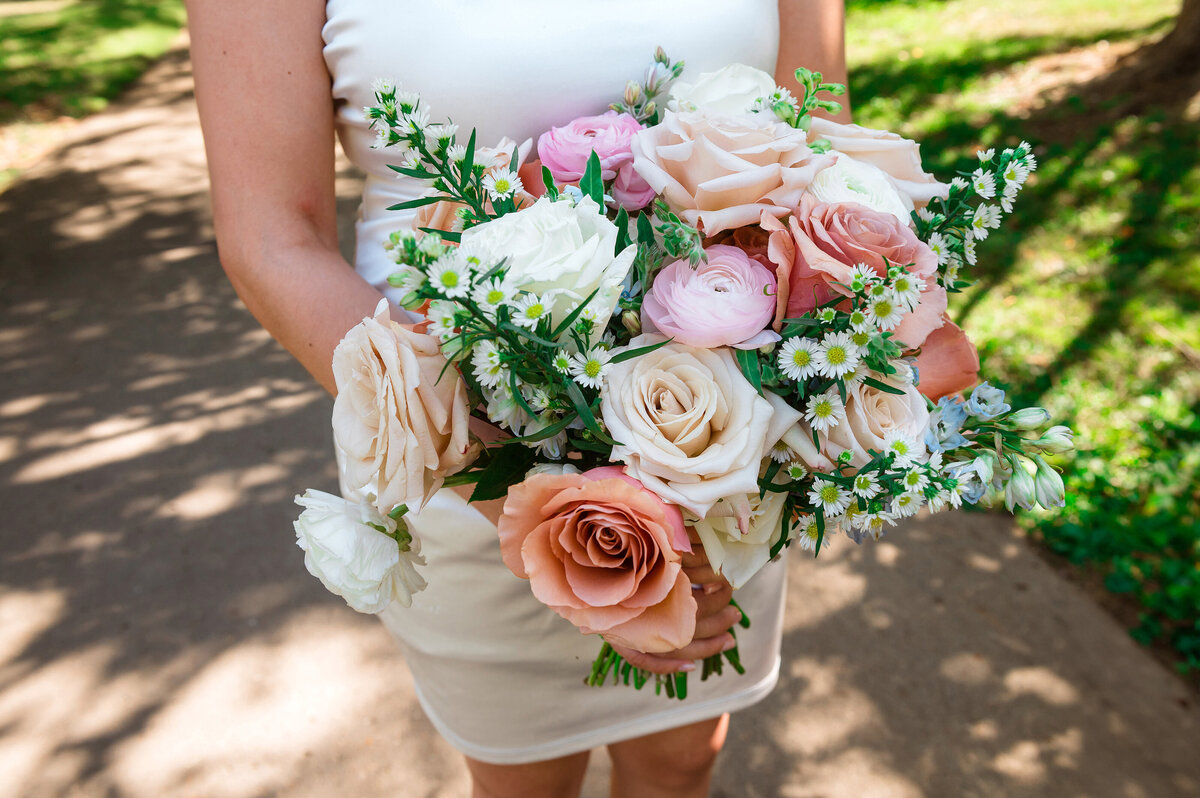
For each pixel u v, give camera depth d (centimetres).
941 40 811
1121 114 568
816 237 85
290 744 240
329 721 246
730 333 82
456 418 80
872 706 247
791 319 85
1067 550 289
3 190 638
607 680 145
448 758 235
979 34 812
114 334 447
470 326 77
